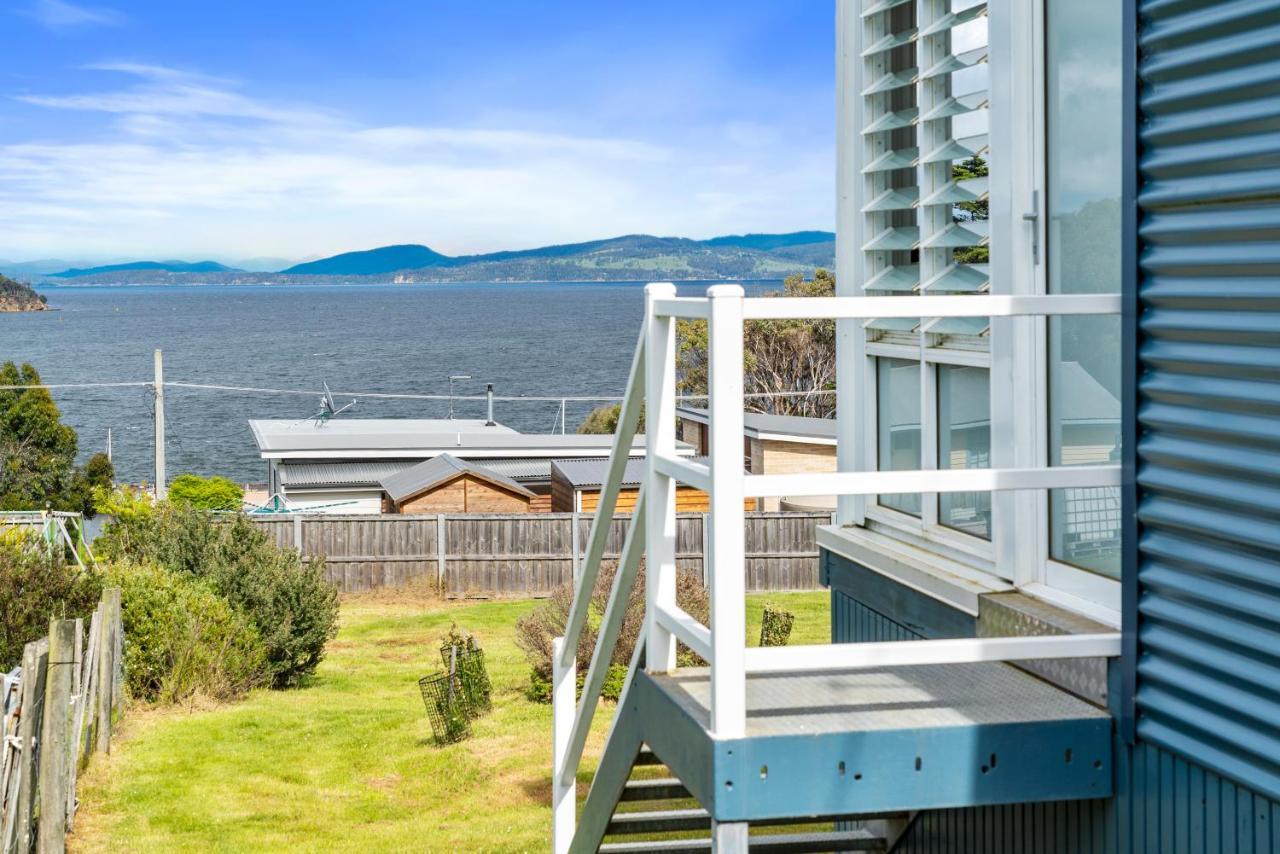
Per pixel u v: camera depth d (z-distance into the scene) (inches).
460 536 971.3
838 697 137.8
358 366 6481.3
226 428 4488.2
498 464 1294.3
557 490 1114.1
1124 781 130.3
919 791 125.9
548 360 6835.6
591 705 176.1
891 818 195.2
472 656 595.5
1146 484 125.9
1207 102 118.7
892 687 142.6
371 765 501.4
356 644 796.0
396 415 5024.6
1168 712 122.5
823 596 952.9
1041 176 163.2
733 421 119.6
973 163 179.3
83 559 807.1
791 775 122.4
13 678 351.3
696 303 128.0
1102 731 131.1
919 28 191.2
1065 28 158.1
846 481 121.4
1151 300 125.7
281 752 517.7
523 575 978.1
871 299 120.7
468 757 507.5
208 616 614.5
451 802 450.3
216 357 7062.0
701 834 315.9
